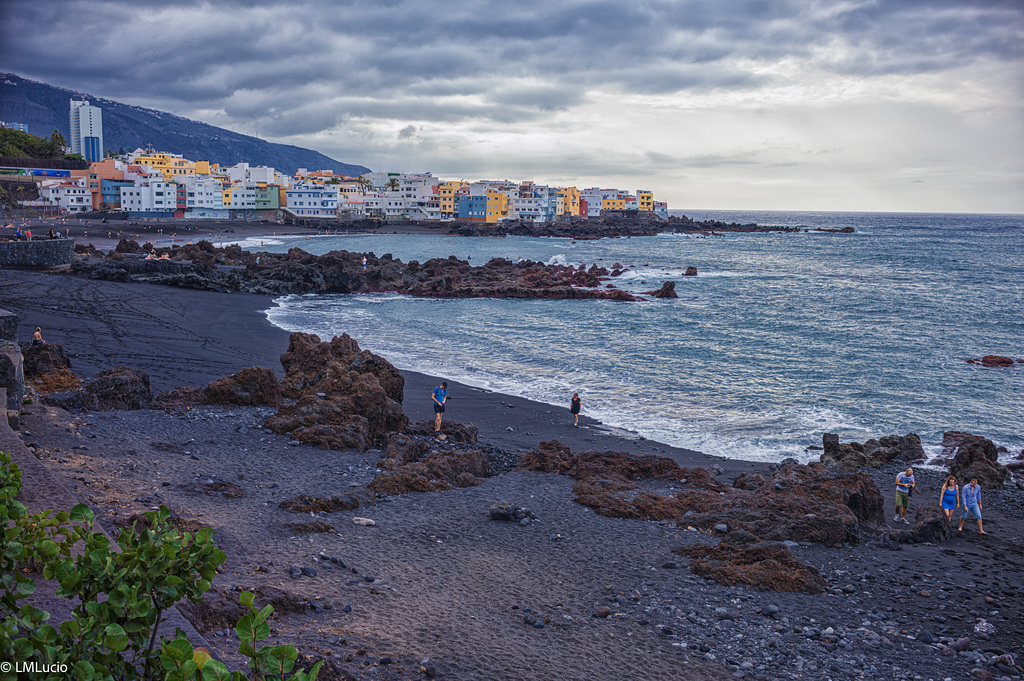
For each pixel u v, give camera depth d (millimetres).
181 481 18750
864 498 22266
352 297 89188
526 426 34312
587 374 47719
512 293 93062
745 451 31953
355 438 25281
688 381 46312
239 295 82812
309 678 4594
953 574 17766
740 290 102812
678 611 14453
